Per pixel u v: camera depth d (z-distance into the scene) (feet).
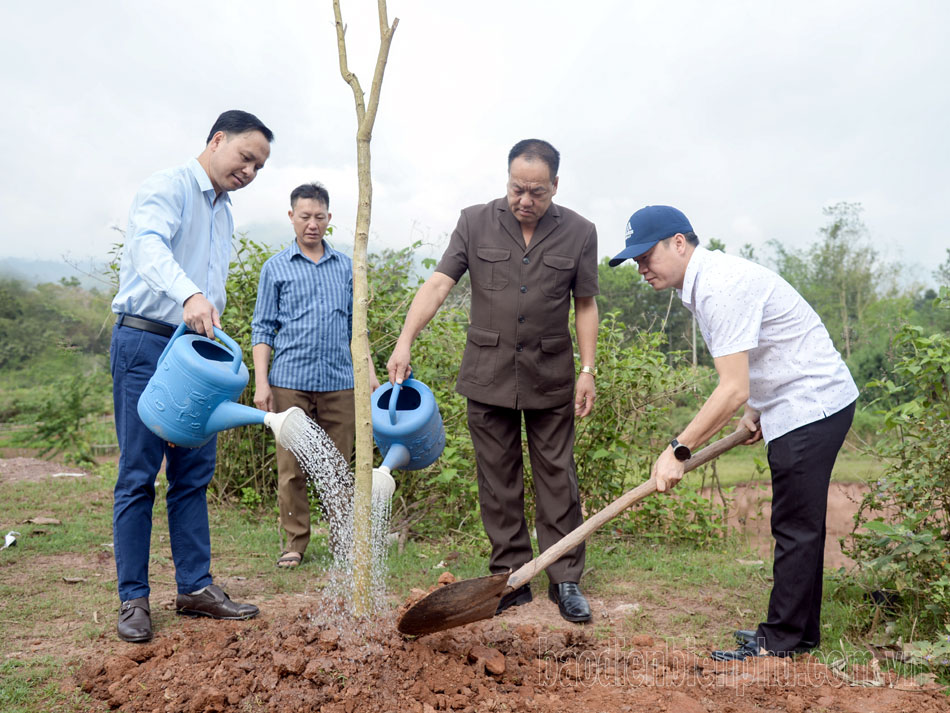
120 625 10.19
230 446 20.08
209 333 9.45
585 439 18.39
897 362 13.75
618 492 18.43
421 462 11.19
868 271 108.88
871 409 26.30
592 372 13.10
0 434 53.06
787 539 10.03
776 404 9.96
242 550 15.69
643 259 10.19
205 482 11.39
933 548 10.71
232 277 20.04
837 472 24.06
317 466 10.15
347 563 10.51
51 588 12.45
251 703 8.18
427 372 19.19
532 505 18.21
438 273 12.44
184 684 8.52
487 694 8.56
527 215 11.76
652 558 15.64
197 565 11.28
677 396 19.29
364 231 9.39
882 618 11.43
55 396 45.11
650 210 10.13
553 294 12.34
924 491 11.78
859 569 12.76
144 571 10.62
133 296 10.29
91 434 42.68
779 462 9.92
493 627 10.33
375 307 19.27
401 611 10.27
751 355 10.10
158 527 16.99
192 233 10.91
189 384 9.33
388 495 10.31
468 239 12.60
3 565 13.67
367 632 9.21
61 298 98.22
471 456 18.43
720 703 8.63
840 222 111.65
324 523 18.42
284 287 15.16
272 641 9.23
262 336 15.30
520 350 12.33
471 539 17.38
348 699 8.16
